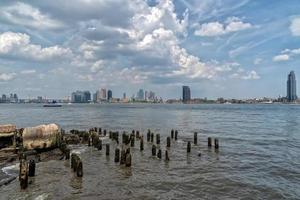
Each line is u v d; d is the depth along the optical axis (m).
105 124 80.50
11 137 32.50
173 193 21.92
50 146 33.25
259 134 57.78
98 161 31.95
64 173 26.58
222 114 144.00
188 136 53.78
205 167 29.61
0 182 23.09
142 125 77.62
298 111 182.75
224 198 20.92
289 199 20.83
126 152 29.75
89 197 20.97
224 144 44.47
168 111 180.00
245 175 26.75
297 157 34.84
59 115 128.50
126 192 22.08
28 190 22.08
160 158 33.28
